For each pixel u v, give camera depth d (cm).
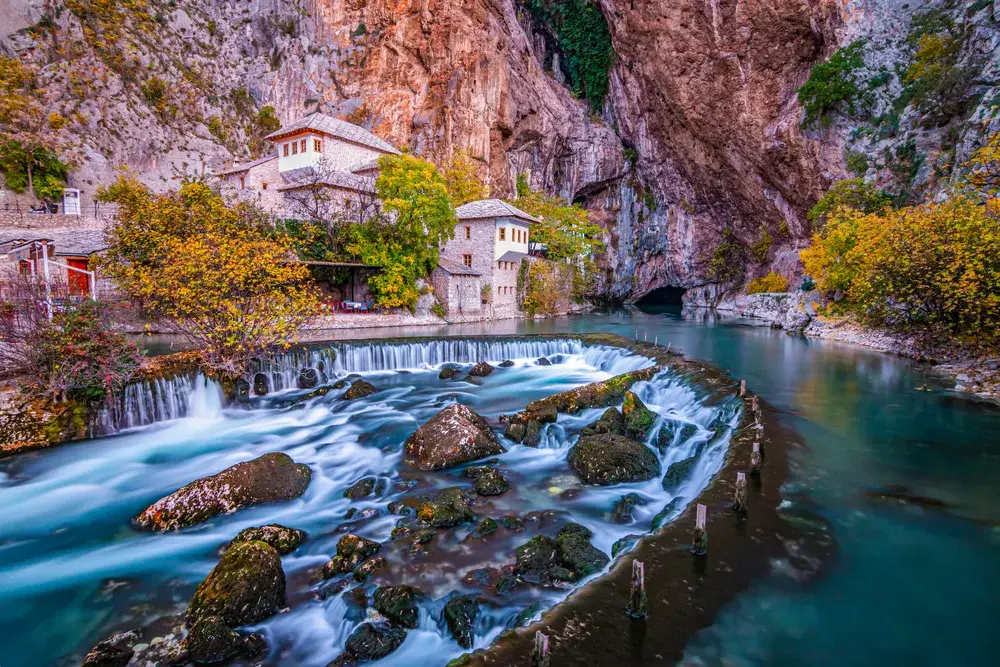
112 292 2405
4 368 1215
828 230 3058
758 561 618
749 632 496
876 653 475
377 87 6400
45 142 4612
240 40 7294
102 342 1307
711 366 1670
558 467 1095
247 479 940
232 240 1603
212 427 1380
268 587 643
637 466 1038
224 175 4269
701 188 5638
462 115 5775
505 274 4094
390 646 575
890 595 557
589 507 905
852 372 1784
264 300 1553
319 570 732
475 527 833
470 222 3988
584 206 7006
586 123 6450
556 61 6975
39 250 2234
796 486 829
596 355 2105
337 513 913
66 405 1231
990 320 1620
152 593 692
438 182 3578
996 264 1544
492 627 598
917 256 1767
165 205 2548
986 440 1055
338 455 1186
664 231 6275
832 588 569
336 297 3491
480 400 1600
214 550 801
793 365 1933
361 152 4450
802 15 4150
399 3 6322
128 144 5534
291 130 4050
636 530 823
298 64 6856
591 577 638
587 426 1273
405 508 895
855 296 2414
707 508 754
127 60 6128
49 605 669
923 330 2033
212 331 1533
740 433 1063
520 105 6194
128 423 1324
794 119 4259
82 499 977
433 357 2103
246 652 575
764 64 4481
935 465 922
